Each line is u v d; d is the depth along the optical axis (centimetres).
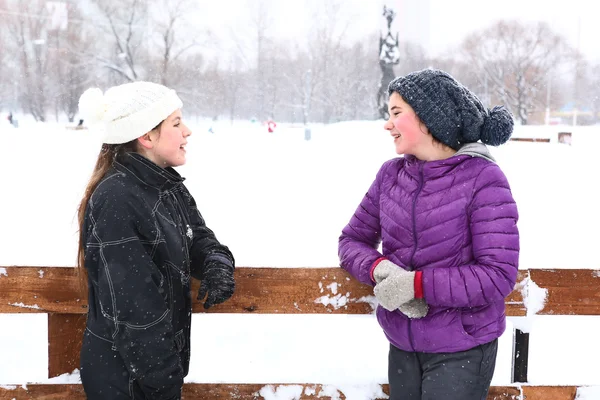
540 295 249
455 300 197
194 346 404
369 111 5816
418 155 218
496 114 212
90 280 206
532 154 1644
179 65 5712
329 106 5897
